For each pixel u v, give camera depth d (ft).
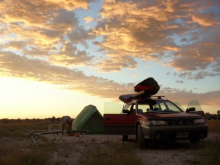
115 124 30.89
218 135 40.88
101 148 28.58
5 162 18.72
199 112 31.89
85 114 54.80
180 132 25.80
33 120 208.64
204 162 18.98
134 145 30.19
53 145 31.12
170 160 20.84
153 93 32.60
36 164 20.06
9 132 56.54
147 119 26.48
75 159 22.43
